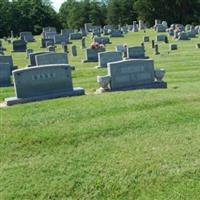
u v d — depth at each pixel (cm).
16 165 803
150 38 4753
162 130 949
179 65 2348
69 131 940
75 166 786
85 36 5278
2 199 693
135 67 1459
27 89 1259
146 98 1177
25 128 968
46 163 803
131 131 946
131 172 755
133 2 9969
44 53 2150
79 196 697
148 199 682
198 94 1250
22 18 8594
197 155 812
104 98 1191
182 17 8619
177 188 707
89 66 2458
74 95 1309
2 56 2239
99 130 945
